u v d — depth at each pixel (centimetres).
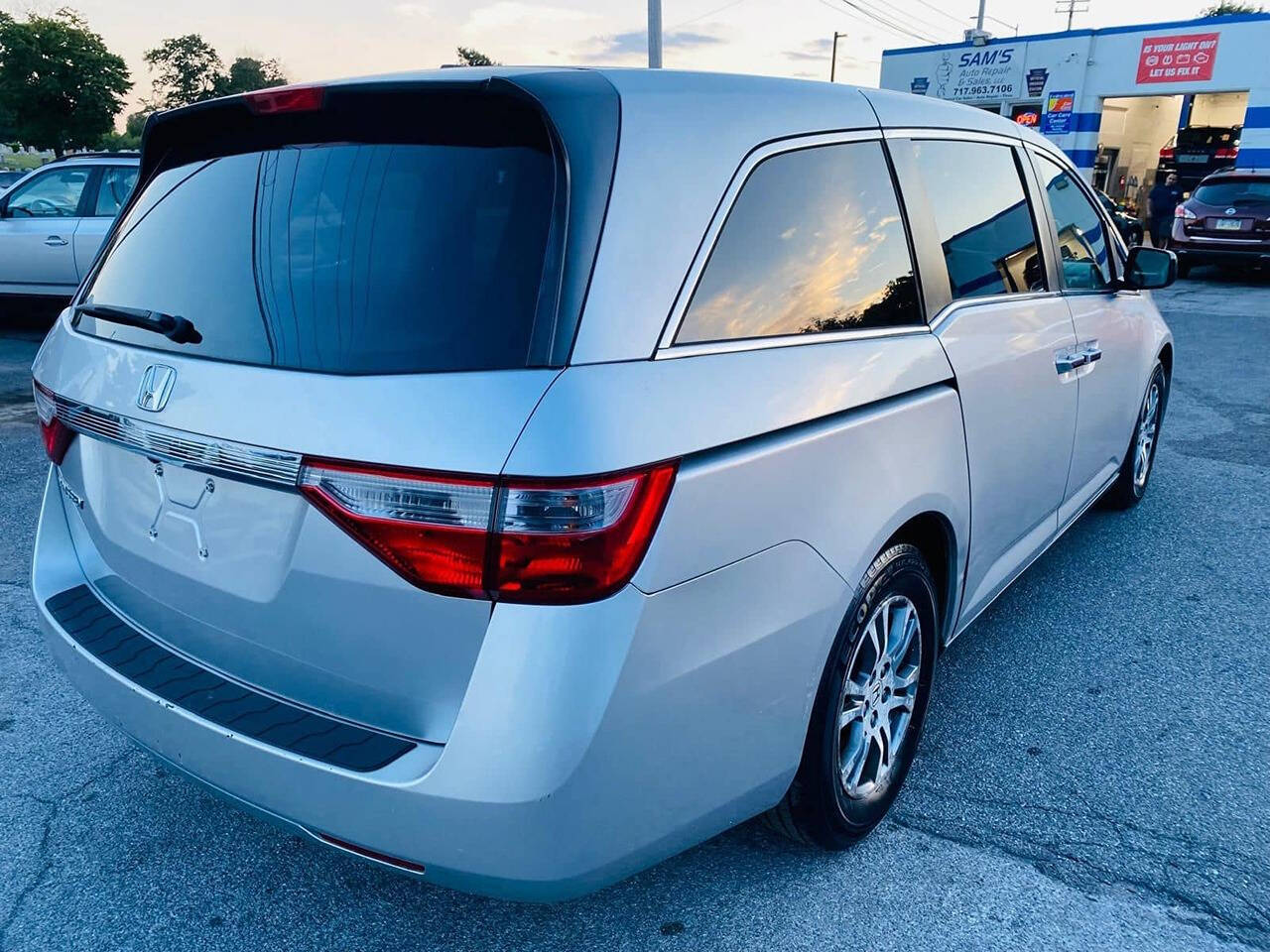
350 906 233
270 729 182
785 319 206
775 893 235
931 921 226
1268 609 388
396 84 188
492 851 165
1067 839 253
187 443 187
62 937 223
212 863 248
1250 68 2228
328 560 172
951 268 269
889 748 254
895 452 227
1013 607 391
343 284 183
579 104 179
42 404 242
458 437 159
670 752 178
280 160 208
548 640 160
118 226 247
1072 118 2553
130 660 209
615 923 226
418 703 172
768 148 207
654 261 177
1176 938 220
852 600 217
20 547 448
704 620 179
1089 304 368
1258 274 1703
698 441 174
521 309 167
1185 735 301
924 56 2814
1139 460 491
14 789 276
